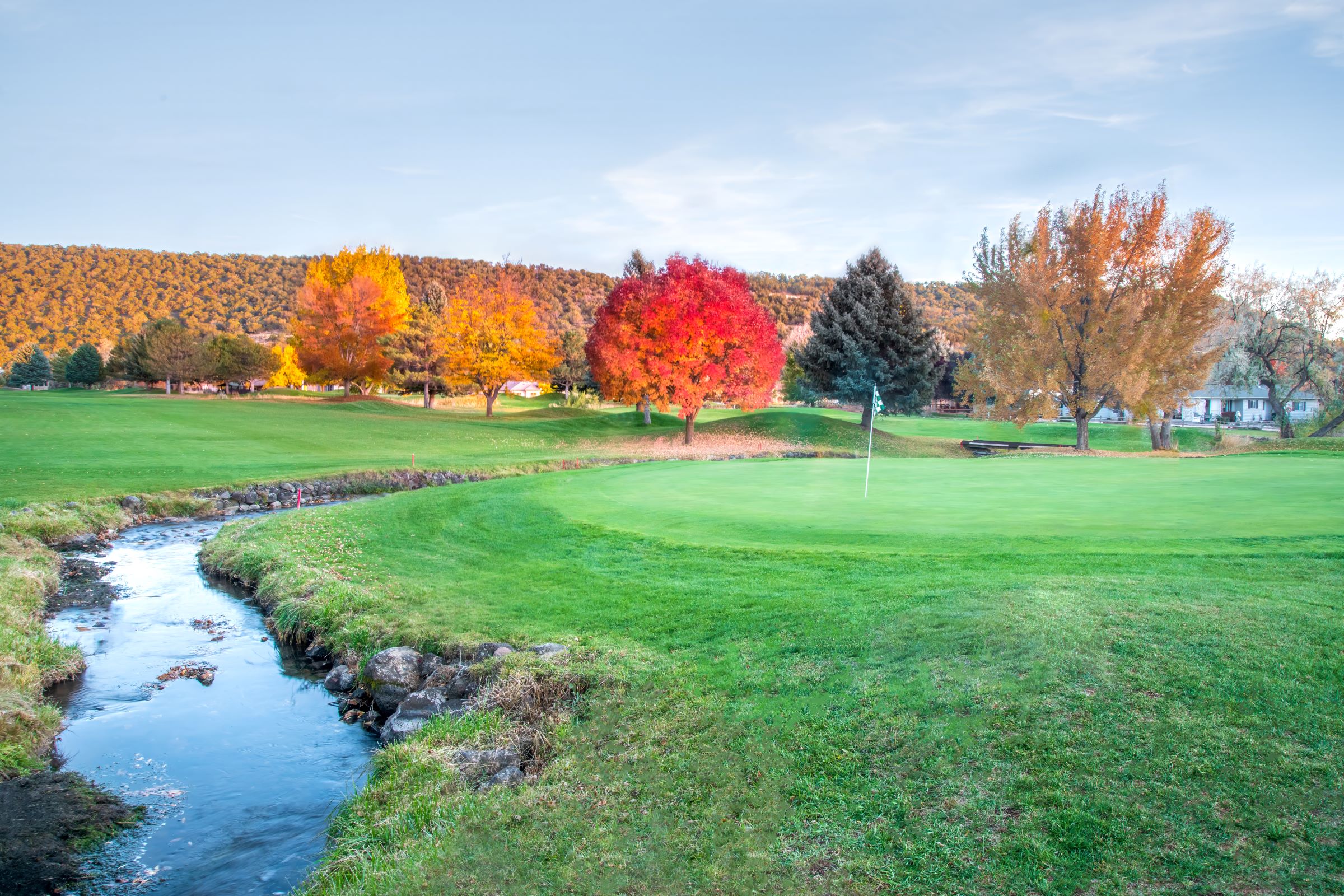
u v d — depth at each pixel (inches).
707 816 198.2
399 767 257.0
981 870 164.7
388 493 1051.9
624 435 1827.0
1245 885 151.9
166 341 3080.7
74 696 357.7
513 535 545.3
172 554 666.2
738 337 1585.9
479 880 183.8
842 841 181.2
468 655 343.6
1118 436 2167.8
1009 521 490.9
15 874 214.1
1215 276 1403.8
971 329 1692.9
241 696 357.1
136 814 252.2
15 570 536.7
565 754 244.8
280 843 235.5
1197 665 236.2
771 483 757.3
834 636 293.9
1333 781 179.9
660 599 373.7
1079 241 1472.7
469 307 2124.8
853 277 2041.1
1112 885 155.8
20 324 6811.0
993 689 236.2
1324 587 308.3
